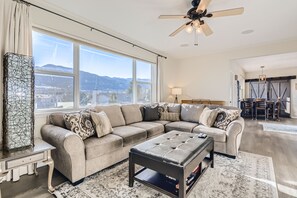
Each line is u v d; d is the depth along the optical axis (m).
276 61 6.64
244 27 3.32
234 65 6.39
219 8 2.59
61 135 2.00
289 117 8.30
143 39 4.05
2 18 2.08
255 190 1.88
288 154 2.99
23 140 1.93
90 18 2.98
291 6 2.53
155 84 5.14
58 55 2.87
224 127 3.07
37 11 2.48
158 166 1.72
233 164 2.55
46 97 2.72
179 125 3.43
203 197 1.76
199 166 2.05
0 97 2.07
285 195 1.80
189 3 2.46
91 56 3.44
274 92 9.05
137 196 1.79
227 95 5.13
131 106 3.77
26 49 2.27
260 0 2.38
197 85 5.71
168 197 1.77
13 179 2.09
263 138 4.09
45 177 2.19
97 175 2.23
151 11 2.71
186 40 4.14
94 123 2.49
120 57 4.11
